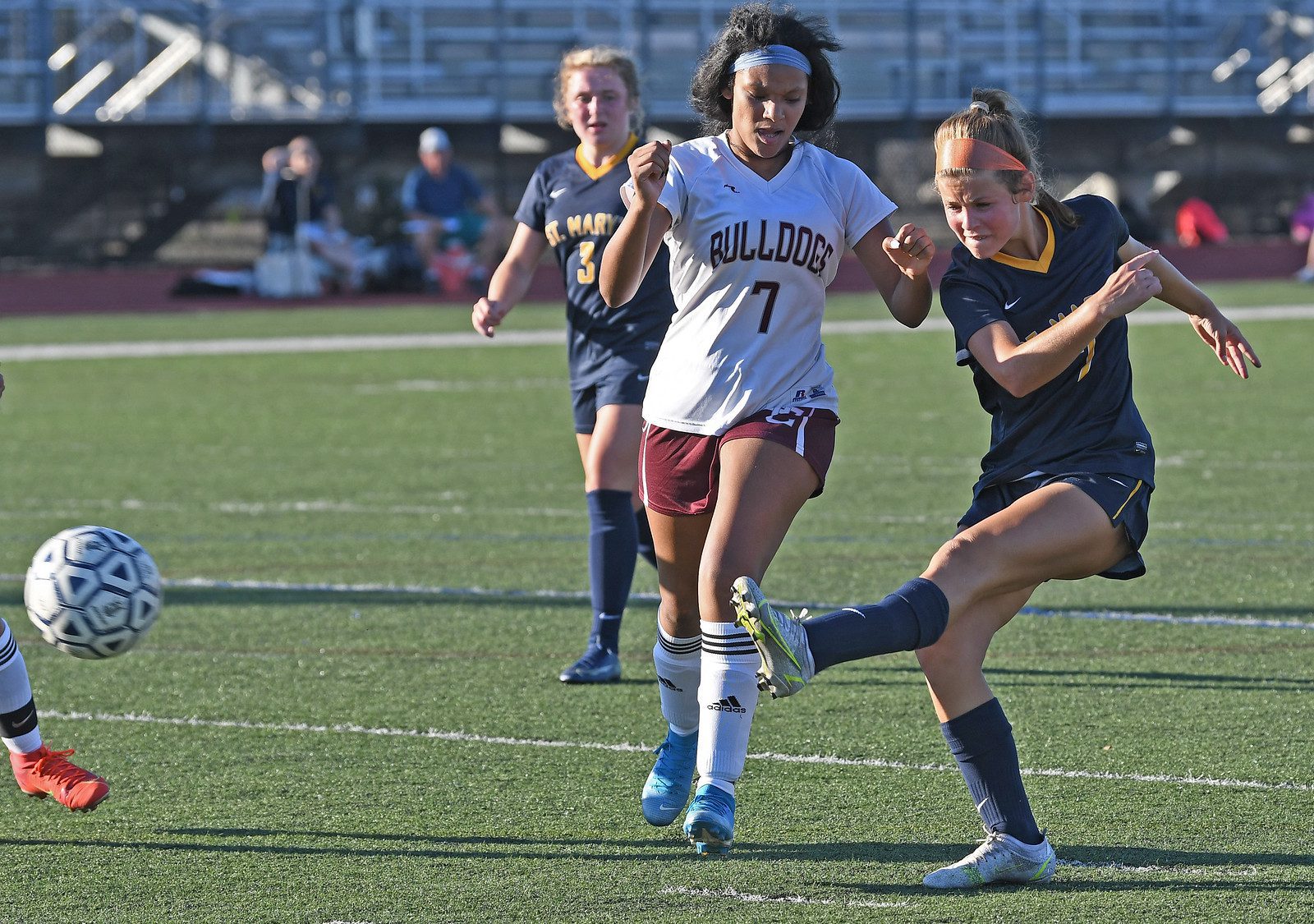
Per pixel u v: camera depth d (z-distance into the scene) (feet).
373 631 82.48
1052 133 417.49
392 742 63.26
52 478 131.34
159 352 226.79
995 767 46.98
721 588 47.98
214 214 392.06
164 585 93.81
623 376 74.79
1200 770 57.93
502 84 392.27
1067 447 47.65
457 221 324.80
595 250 75.20
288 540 106.63
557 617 85.51
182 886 48.01
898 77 404.77
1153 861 48.78
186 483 128.88
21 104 371.76
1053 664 73.97
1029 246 48.03
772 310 50.93
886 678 71.97
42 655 78.89
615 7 416.87
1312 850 49.34
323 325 261.44
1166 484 121.80
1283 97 424.46
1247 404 164.14
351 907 46.16
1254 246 395.34
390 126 391.65
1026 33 434.30
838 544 102.27
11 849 51.55
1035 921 44.09
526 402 175.83
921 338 237.86
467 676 73.67
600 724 65.77
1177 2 440.04
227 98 387.14
